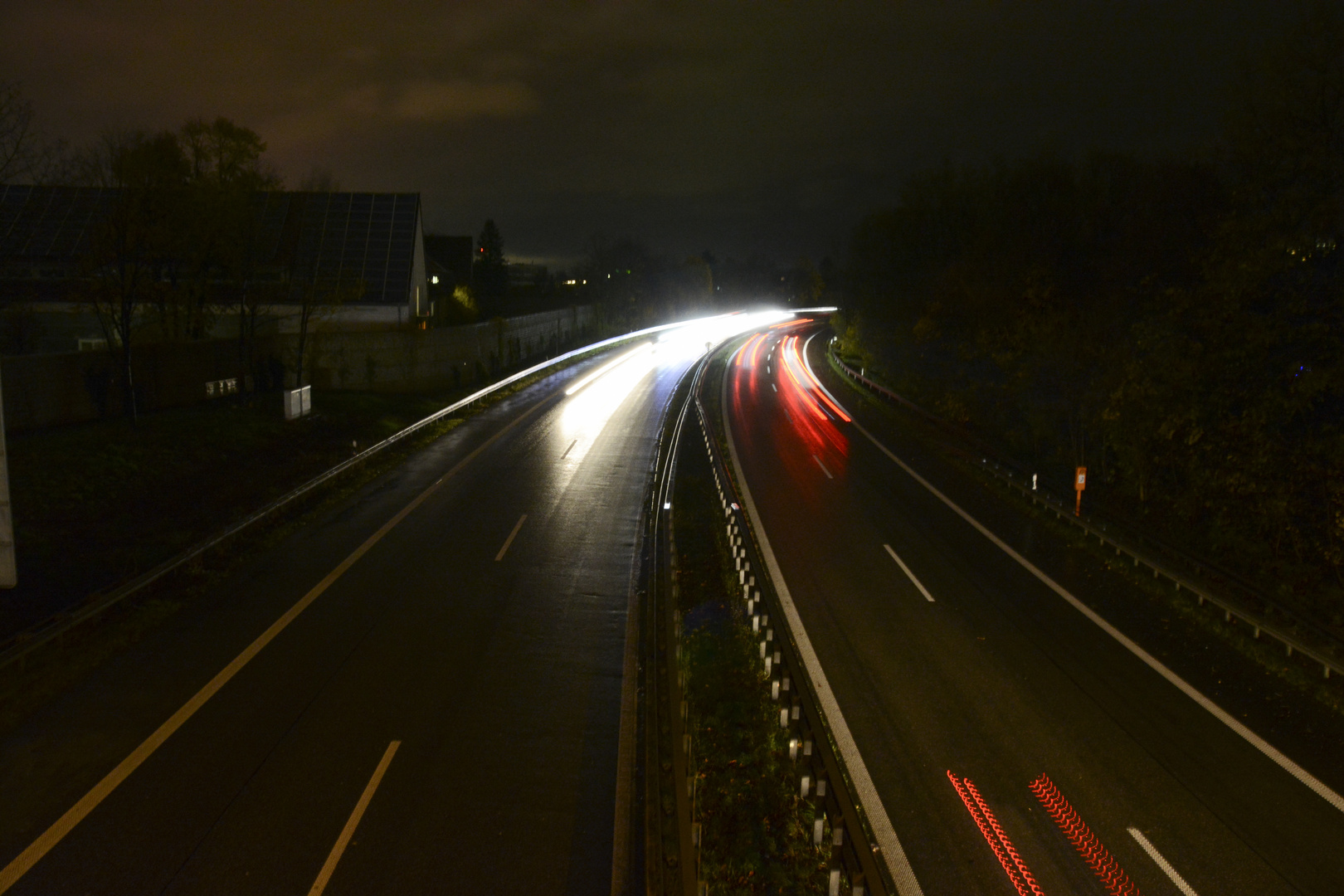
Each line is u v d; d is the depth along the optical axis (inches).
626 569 665.0
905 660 521.0
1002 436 1337.4
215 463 880.9
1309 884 326.6
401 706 430.3
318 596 577.3
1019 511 905.5
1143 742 431.5
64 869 299.1
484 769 377.4
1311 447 711.1
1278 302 747.4
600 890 303.0
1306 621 578.9
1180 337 829.8
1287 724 457.1
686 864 284.8
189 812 334.3
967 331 1643.7
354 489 876.6
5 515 503.2
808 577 669.3
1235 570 755.4
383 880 301.0
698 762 400.8
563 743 403.5
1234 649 559.8
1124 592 664.4
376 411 1277.1
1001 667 514.6
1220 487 800.9
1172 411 826.2
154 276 1024.9
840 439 1307.8
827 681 489.1
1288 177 728.3
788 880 319.9
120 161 866.8
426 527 751.7
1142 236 1243.8
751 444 1238.3
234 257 1106.7
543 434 1227.2
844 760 405.1
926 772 396.8
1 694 422.6
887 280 2153.1
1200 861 337.7
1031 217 1562.5
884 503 920.3
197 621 530.0
